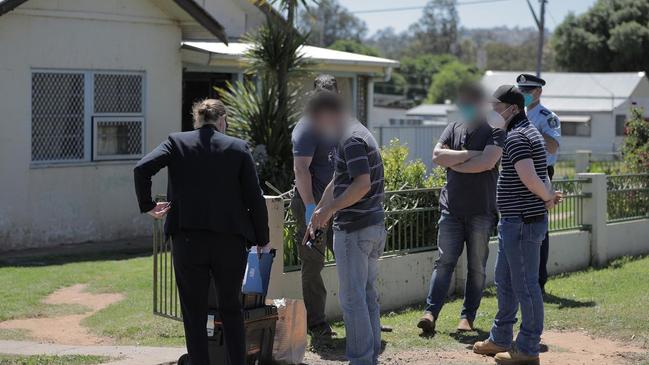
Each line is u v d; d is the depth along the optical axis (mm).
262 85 14547
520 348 6754
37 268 11367
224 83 17094
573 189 11445
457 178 7758
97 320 8523
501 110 6621
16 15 12875
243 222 5871
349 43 59438
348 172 5984
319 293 7719
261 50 14508
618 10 55406
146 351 7188
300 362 6789
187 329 5895
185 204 5773
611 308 8797
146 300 9445
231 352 5852
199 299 5867
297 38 14633
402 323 8305
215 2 19062
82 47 13641
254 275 6461
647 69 54281
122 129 14250
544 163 6590
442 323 8250
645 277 10656
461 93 7418
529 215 6547
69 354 7070
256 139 14289
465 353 7223
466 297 7973
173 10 14484
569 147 44719
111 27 13969
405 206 9227
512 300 6977
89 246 13531
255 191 5902
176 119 14914
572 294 9594
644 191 12742
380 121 49250
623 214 12484
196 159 5820
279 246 7879
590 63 55750
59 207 13523
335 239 6160
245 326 6227
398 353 7215
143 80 14453
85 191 13820
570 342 7578
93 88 13852
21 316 8734
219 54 14938
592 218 11594
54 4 13242
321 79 6633
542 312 6699
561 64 57188
